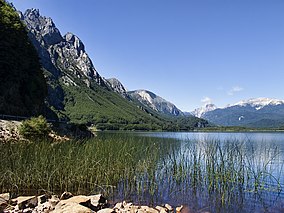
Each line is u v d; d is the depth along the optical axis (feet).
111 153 54.44
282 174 56.49
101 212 27.96
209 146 65.62
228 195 40.42
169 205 35.40
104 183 44.29
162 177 48.93
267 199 39.22
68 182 42.09
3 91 147.95
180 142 104.88
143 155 63.41
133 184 44.09
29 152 51.57
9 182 40.47
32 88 173.37
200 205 36.24
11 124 95.04
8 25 160.66
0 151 49.75
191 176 49.34
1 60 152.05
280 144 112.98
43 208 29.25
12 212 28.04
